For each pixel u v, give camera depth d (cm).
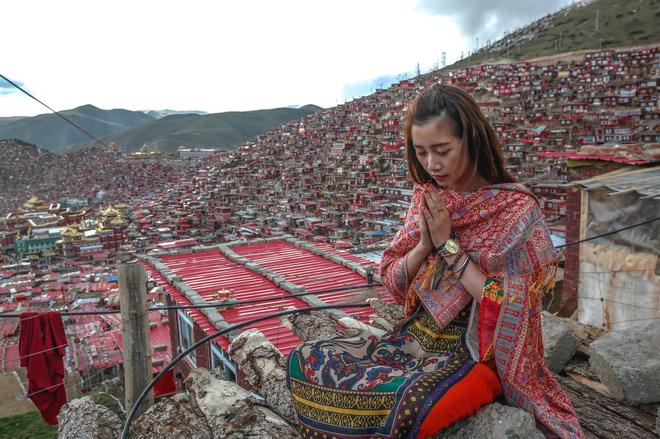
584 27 11775
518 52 11975
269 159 12262
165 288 1045
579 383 267
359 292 741
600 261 759
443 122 143
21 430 1546
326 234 5922
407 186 6638
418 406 130
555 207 2488
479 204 150
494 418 132
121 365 1784
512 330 141
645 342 264
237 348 275
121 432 227
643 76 8475
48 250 8331
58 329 429
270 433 203
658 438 206
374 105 13538
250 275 1077
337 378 145
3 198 16338
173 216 8938
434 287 157
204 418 217
